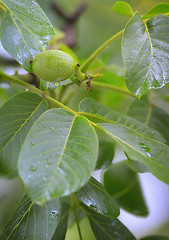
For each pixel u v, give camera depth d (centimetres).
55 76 45
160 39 48
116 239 53
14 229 47
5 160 46
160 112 63
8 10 46
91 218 54
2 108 47
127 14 54
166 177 41
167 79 46
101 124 46
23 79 55
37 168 37
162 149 44
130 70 46
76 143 40
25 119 48
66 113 43
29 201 48
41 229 46
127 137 45
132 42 47
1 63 63
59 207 47
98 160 59
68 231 63
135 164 52
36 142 39
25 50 46
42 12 48
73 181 37
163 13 52
